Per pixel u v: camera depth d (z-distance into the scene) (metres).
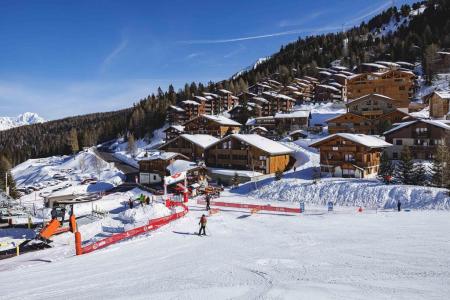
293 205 44.81
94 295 14.29
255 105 125.19
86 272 18.89
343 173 55.09
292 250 21.06
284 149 68.81
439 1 185.38
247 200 49.19
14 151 176.62
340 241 22.69
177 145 80.44
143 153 112.44
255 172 64.69
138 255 22.38
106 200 54.12
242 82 173.12
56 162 124.38
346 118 84.06
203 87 180.00
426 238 21.83
